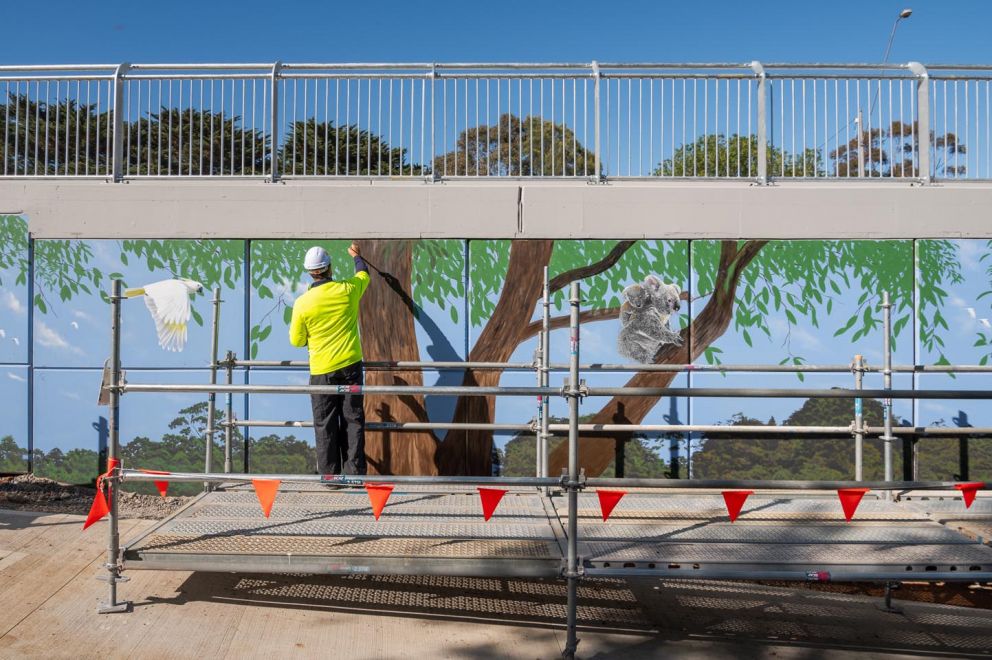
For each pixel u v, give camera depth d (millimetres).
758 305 7512
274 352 7508
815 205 7496
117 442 4941
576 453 4602
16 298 7621
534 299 7512
